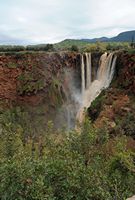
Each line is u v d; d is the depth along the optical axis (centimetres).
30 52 6762
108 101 5769
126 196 1392
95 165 1641
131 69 6006
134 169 1642
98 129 2028
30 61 6588
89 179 1172
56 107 6481
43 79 6494
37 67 6569
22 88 6397
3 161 1257
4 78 6397
